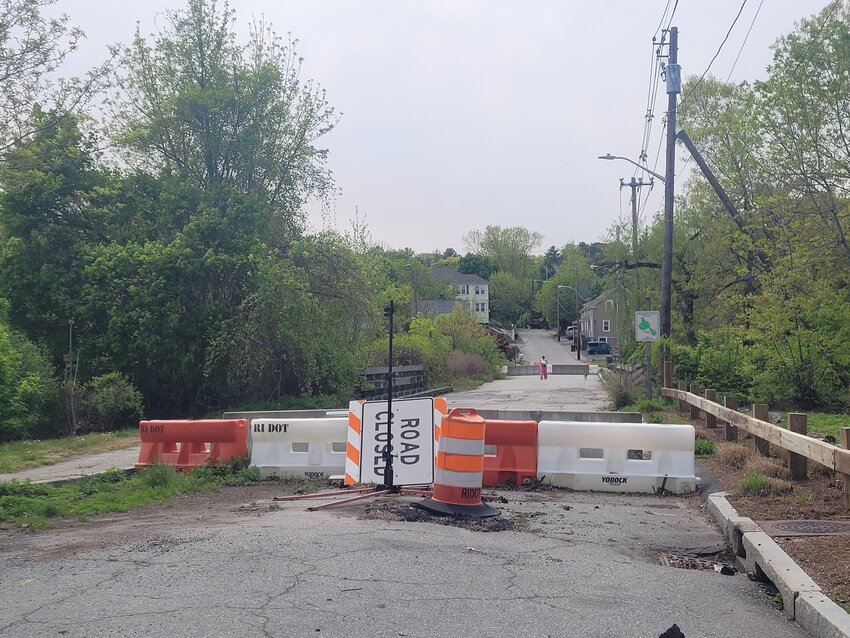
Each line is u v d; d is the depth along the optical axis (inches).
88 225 1160.2
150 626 218.1
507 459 486.6
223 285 1159.0
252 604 237.1
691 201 1471.5
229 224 1155.3
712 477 483.5
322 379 1208.2
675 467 470.0
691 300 1573.6
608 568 293.1
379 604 238.8
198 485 478.0
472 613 233.1
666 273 1064.8
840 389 888.9
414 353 1708.9
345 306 1208.8
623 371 1148.5
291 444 514.6
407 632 215.2
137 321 1062.4
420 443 446.0
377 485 445.7
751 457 517.0
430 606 238.4
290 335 1130.0
